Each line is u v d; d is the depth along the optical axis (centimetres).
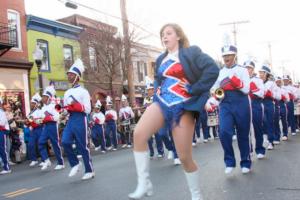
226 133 759
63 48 2720
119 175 883
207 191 630
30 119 1329
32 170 1183
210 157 1029
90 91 2867
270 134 1090
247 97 764
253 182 671
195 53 429
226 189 634
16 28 2250
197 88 419
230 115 762
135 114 2014
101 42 2769
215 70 425
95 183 803
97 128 1762
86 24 2928
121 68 2886
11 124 1487
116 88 3039
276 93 1161
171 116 421
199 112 426
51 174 1028
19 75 2233
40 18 2467
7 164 1187
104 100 2858
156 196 623
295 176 694
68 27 2720
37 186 838
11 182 945
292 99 1476
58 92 2631
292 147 1095
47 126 1136
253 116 924
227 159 768
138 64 3734
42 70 2517
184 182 727
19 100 2219
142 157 407
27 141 1583
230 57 762
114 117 1834
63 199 673
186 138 425
